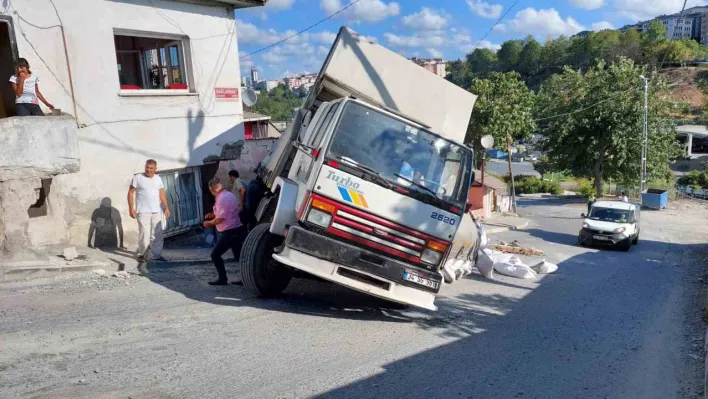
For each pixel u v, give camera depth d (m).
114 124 9.86
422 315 7.56
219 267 7.95
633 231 20.97
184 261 9.35
